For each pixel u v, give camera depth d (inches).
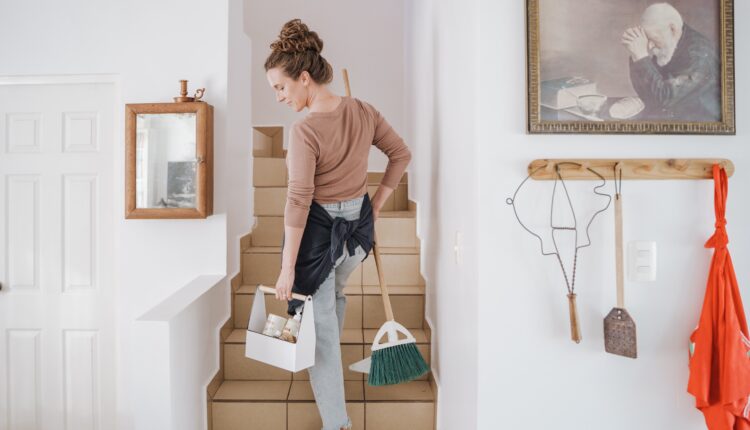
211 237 82.4
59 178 85.4
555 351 48.5
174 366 59.5
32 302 86.3
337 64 127.6
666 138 47.6
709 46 46.8
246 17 126.4
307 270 60.2
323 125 57.0
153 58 82.2
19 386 87.0
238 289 88.1
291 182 56.3
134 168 77.3
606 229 47.9
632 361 48.8
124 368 83.4
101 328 86.1
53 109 85.3
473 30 49.1
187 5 82.2
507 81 47.2
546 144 47.5
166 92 82.3
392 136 65.6
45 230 85.8
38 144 85.5
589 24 46.3
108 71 82.3
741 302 45.3
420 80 94.3
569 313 47.7
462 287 55.5
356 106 61.3
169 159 77.7
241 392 73.6
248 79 101.1
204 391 70.5
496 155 47.5
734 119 46.6
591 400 48.9
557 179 47.3
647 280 47.4
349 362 77.3
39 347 86.8
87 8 82.0
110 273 86.0
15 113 85.4
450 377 63.1
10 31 82.4
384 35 127.7
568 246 48.0
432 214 78.5
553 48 46.2
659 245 48.3
